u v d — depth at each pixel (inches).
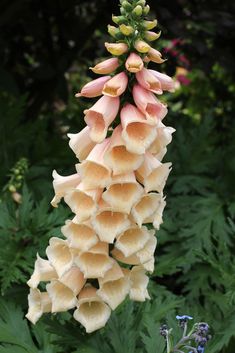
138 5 34.1
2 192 56.3
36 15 79.7
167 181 61.5
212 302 50.5
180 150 63.9
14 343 42.3
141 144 33.3
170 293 48.6
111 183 33.9
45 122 66.4
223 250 49.6
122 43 33.9
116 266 36.4
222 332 41.7
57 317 42.6
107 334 40.2
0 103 65.8
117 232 34.6
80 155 35.6
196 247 53.9
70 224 35.5
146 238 35.6
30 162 63.5
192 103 94.6
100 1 77.0
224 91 88.9
